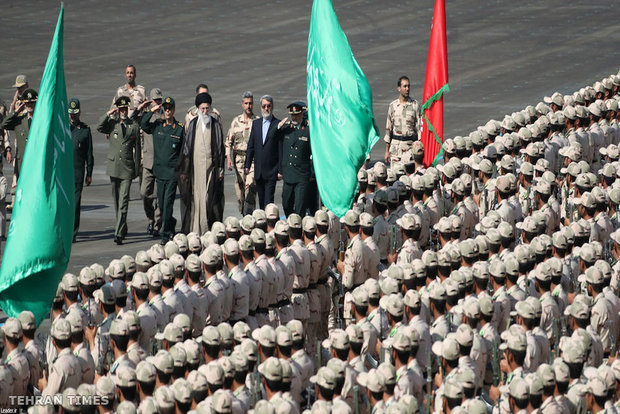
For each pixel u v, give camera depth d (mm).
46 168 25750
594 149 49938
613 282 32250
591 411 24484
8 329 24781
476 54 93812
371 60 91500
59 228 25953
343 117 34250
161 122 45062
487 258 31625
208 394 23344
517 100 78125
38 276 26344
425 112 47438
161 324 27969
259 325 31328
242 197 48156
